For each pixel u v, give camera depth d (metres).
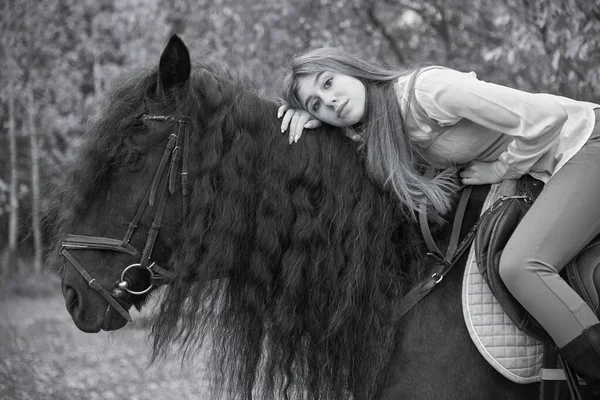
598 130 2.22
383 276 2.27
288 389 2.34
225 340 2.35
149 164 2.28
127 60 10.41
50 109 14.05
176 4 9.52
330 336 2.27
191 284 2.28
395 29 8.73
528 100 2.16
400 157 2.32
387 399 2.19
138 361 7.80
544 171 2.25
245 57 7.89
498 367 2.12
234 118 2.33
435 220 2.31
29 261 15.86
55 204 2.48
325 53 2.38
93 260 2.28
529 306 2.09
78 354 8.22
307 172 2.30
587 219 2.13
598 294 2.12
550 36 5.64
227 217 2.25
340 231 2.27
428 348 2.17
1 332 9.88
